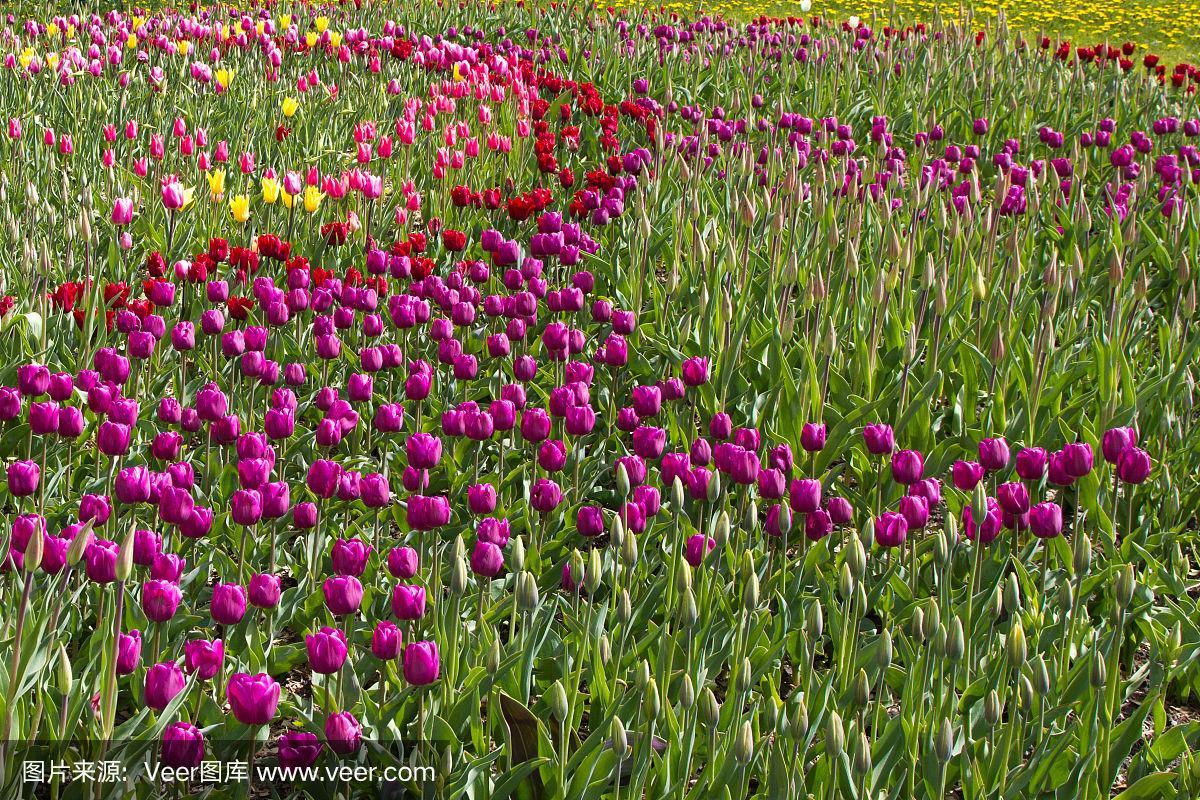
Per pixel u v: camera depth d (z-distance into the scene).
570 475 4.59
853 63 11.84
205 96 9.74
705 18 13.62
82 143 8.45
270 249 5.62
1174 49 21.81
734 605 3.57
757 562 3.68
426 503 3.15
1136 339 5.71
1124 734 3.02
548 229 5.99
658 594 3.56
